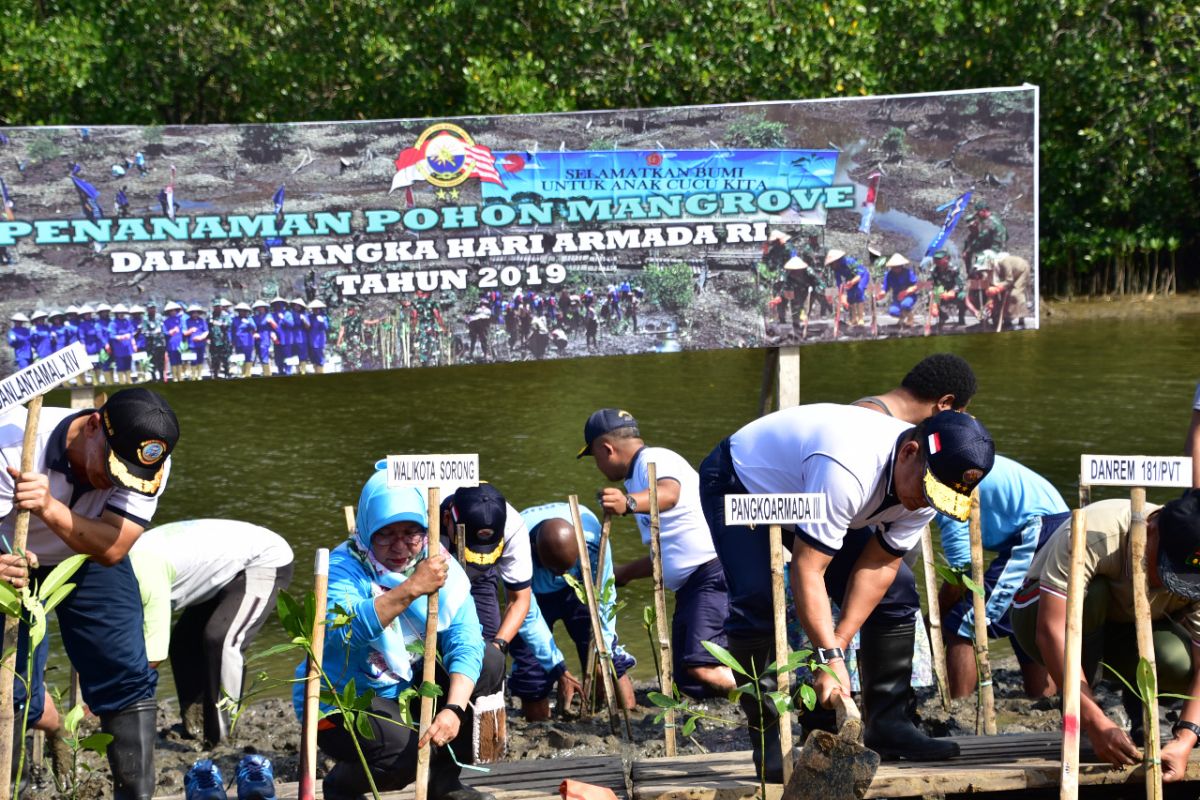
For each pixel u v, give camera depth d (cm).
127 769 483
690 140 686
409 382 1828
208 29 2241
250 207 650
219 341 652
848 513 454
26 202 623
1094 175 2506
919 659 739
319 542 1015
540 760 532
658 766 521
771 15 2105
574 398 1664
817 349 2067
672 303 694
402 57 2144
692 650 680
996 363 1859
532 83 2053
